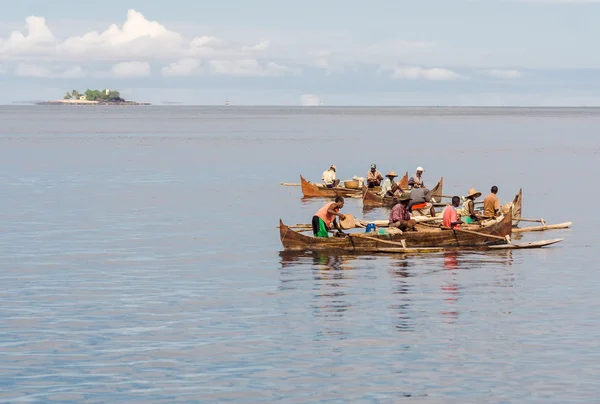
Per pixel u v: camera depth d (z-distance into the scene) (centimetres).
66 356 2281
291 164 9688
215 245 4084
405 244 4009
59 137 15900
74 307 2812
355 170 8969
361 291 3066
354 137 16800
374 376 2130
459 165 9525
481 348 2347
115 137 16100
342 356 2281
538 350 2327
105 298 2947
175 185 7125
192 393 2017
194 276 3334
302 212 5431
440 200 6281
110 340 2428
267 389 2044
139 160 10112
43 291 3055
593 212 5394
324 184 6656
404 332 2506
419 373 2148
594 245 4112
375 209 5825
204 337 2459
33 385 2069
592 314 2706
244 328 2556
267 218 5103
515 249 4019
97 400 1973
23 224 4772
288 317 2686
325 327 2564
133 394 2011
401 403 1959
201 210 5466
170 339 2439
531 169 8894
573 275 3353
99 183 7238
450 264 3622
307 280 3266
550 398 1983
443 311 2755
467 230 4075
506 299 2923
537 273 3400
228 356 2281
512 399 1978
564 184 7256
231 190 6769
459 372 2155
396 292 3045
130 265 3562
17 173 8156
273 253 3881
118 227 4675
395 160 10344
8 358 2262
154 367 2197
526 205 5775
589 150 12331
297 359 2258
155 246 4047
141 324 2603
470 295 2988
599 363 2214
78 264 3578
